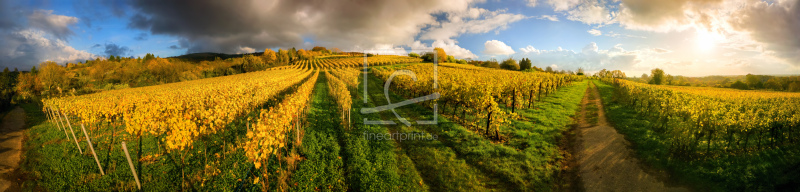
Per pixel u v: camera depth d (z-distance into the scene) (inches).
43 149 487.2
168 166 399.5
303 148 471.8
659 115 661.9
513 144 514.0
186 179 362.9
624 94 1135.0
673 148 438.3
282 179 353.4
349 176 385.4
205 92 901.2
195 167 398.0
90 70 2588.6
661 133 538.0
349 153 470.0
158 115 531.2
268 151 350.0
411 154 475.5
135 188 342.3
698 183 345.4
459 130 589.6
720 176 346.6
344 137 558.9
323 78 2210.9
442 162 438.0
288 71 3051.2
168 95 823.1
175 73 2741.1
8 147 515.8
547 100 1031.6
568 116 752.3
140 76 2556.6
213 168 389.7
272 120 418.9
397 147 510.3
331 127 629.0
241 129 580.4
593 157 447.5
